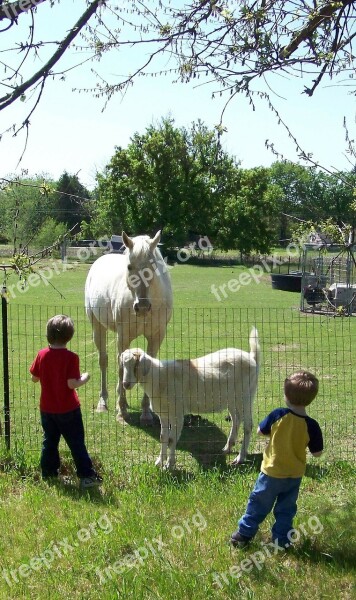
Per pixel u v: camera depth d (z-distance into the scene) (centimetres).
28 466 668
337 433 812
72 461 683
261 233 4881
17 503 582
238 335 1606
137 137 5266
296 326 1808
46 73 335
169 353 1330
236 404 717
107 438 803
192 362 698
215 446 773
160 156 5119
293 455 484
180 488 614
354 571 458
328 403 966
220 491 608
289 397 490
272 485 483
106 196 5306
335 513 547
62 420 621
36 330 1633
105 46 407
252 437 805
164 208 5150
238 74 409
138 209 5272
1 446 710
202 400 698
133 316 865
